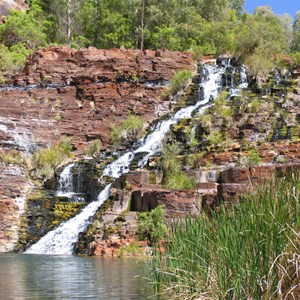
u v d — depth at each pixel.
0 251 26.81
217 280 9.34
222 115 36.53
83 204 29.31
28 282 13.99
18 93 39.03
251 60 44.03
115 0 63.19
